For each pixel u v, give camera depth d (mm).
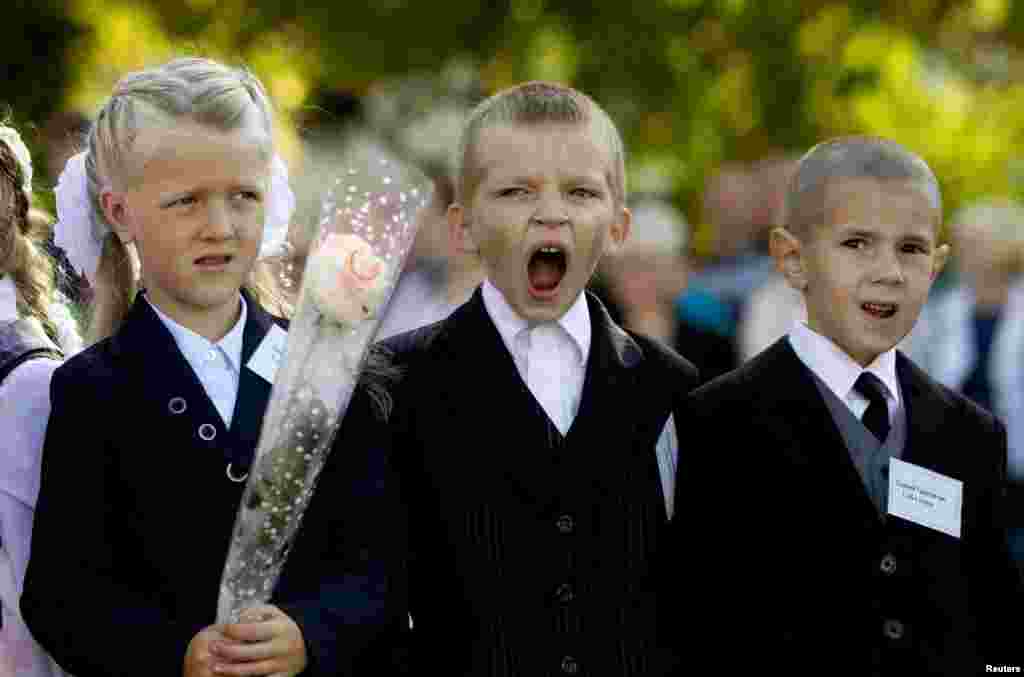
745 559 12258
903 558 12180
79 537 10695
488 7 33844
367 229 10914
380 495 11250
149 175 10773
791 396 12477
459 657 11641
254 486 10633
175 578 10719
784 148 34844
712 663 12164
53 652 10672
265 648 10438
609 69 34219
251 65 33438
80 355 11094
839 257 12344
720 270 24469
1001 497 12734
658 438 12227
